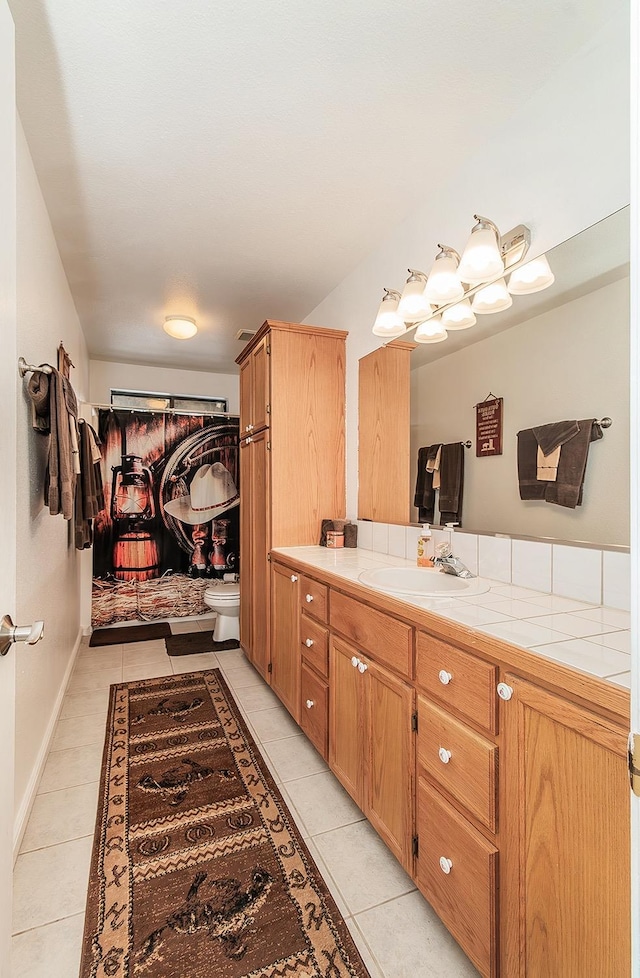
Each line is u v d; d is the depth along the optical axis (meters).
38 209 1.85
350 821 1.59
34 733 1.77
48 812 1.63
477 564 1.65
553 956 0.82
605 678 0.75
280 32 1.24
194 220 2.14
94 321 3.37
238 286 2.82
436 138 1.63
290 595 2.21
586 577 1.27
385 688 1.38
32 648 1.75
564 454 1.34
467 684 1.04
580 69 1.29
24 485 1.61
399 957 1.12
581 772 0.77
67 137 1.62
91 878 1.35
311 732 1.96
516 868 0.90
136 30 1.23
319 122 1.56
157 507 4.11
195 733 2.19
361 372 2.52
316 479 2.62
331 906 1.25
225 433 4.36
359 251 2.41
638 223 0.51
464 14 1.20
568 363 1.33
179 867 1.39
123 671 2.96
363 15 1.20
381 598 1.39
